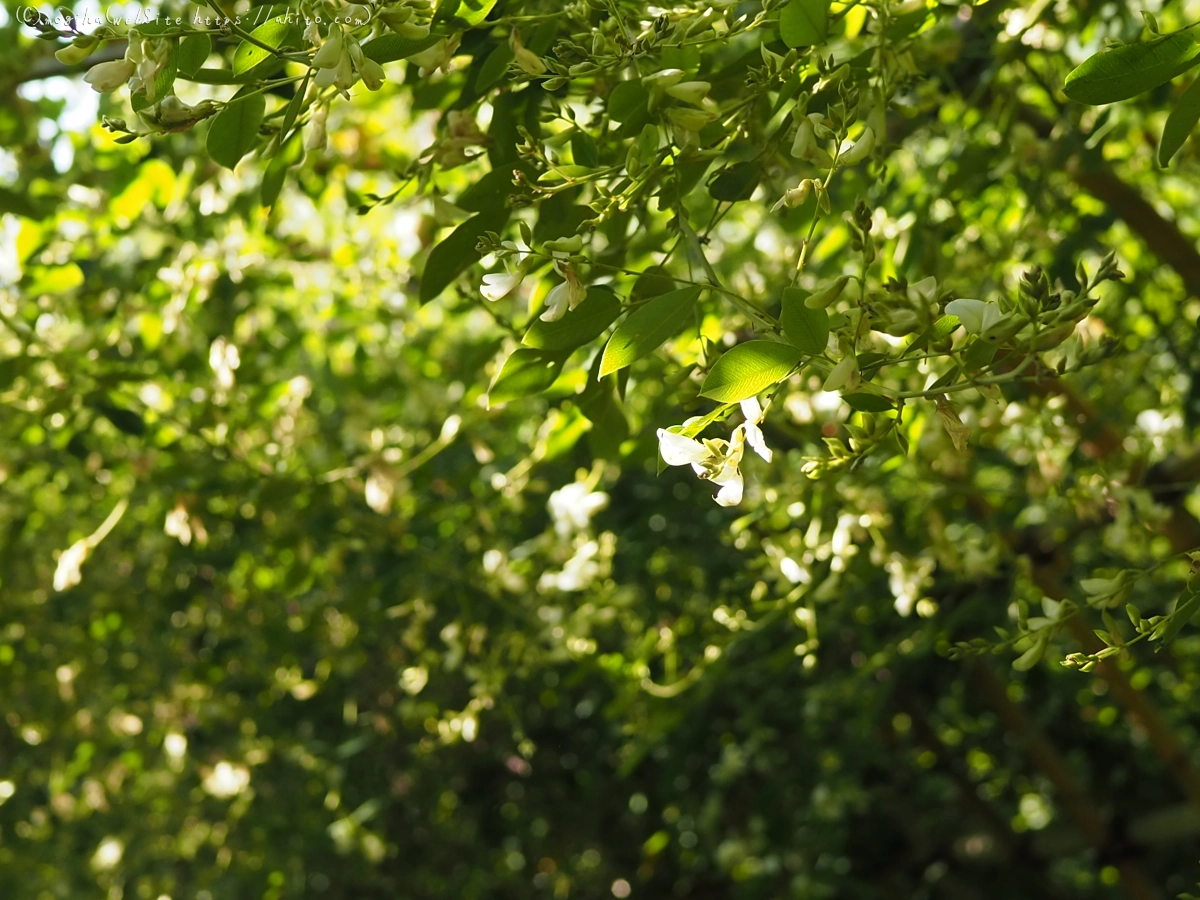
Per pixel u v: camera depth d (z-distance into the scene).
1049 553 2.62
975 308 1.05
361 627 3.44
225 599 3.57
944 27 2.02
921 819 5.10
